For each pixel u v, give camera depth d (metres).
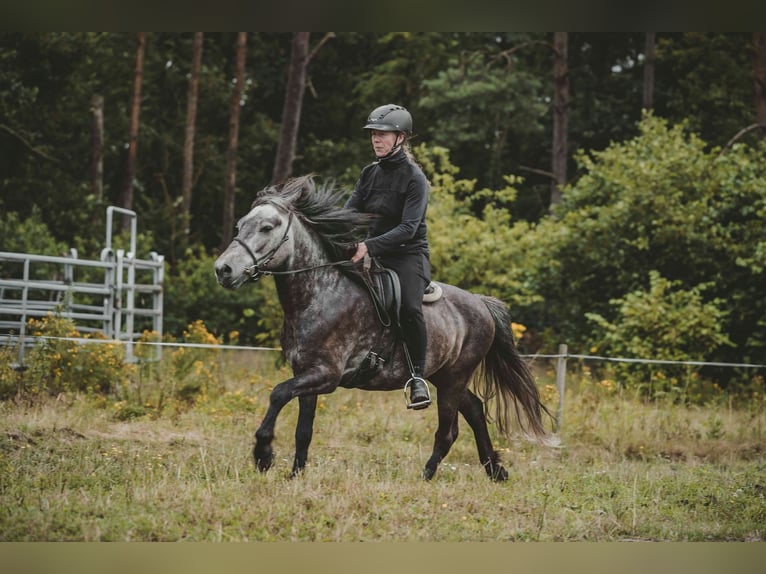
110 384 12.02
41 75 27.95
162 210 32.84
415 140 36.56
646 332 16.34
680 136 19.50
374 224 8.16
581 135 36.66
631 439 11.41
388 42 38.19
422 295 8.14
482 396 9.49
